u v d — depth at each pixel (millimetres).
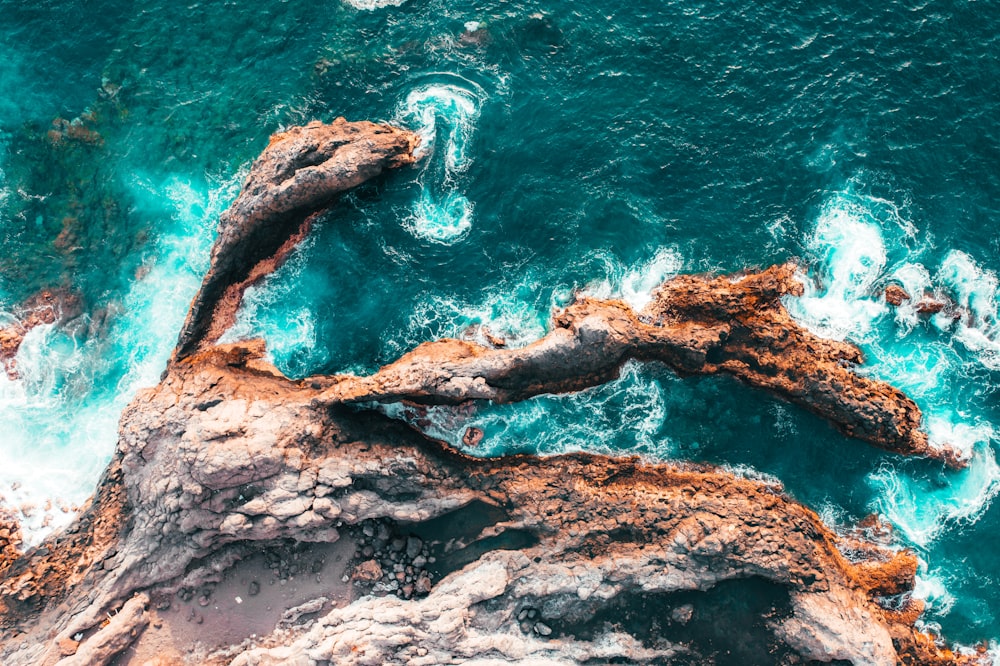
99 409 44500
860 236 44844
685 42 48812
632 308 43594
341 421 39906
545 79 48281
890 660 36469
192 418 38688
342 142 44562
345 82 48875
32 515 41719
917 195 45469
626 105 47562
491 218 45812
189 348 42906
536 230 45500
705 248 44750
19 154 48625
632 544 38469
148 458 39281
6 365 45375
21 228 47625
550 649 36969
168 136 48625
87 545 39938
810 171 45969
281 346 44000
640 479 40812
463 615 36750
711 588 38000
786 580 37438
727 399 42625
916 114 46750
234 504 37656
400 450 39312
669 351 42031
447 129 47250
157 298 46125
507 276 44938
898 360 43281
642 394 42750
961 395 43031
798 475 41812
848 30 48750
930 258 44625
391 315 44500
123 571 38188
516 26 49281
